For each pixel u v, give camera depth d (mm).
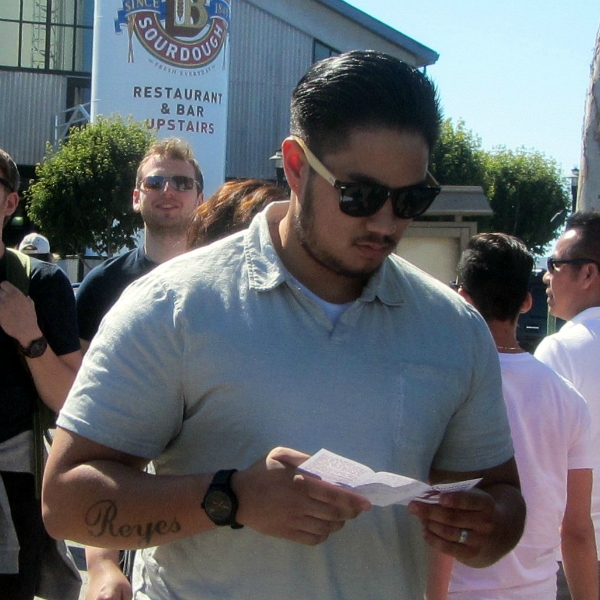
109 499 1885
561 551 3201
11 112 32094
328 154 1931
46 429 3576
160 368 1963
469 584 2816
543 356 3617
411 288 2158
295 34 33750
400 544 2074
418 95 1940
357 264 1977
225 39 28984
